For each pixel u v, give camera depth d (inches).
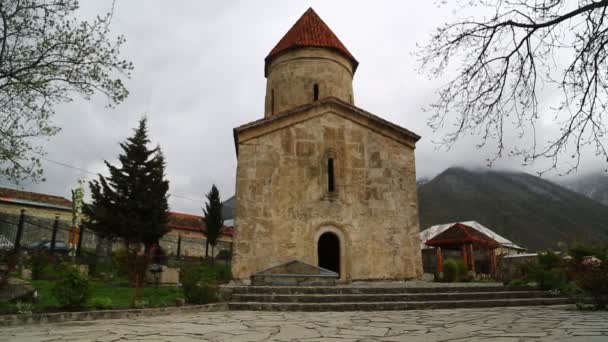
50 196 1316.4
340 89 812.0
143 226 967.0
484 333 245.9
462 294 494.9
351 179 694.5
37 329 290.4
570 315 348.8
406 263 672.4
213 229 1363.2
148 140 1080.2
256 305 439.5
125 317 366.9
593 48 233.1
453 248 1370.6
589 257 427.5
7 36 444.1
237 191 653.9
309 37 824.9
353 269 650.2
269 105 832.9
